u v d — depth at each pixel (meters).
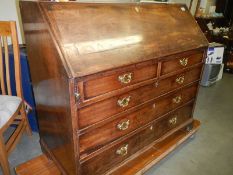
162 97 1.43
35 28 1.07
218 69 3.14
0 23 1.46
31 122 1.90
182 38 1.43
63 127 1.09
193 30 1.56
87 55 0.97
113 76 1.05
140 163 1.44
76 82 0.92
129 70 1.11
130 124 1.28
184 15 1.57
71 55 0.93
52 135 1.30
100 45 1.03
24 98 1.81
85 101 0.98
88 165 1.14
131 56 1.10
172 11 1.50
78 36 0.99
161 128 1.57
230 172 1.59
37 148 1.73
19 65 1.54
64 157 1.20
